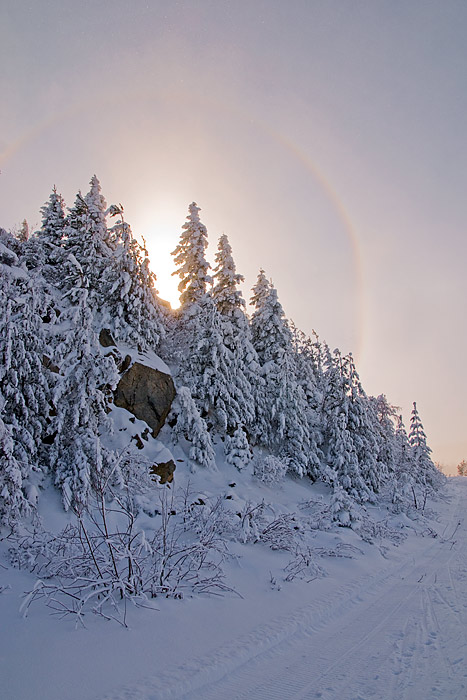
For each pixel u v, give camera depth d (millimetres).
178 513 11969
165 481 15250
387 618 7020
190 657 5066
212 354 20969
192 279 25656
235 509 13016
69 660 4633
